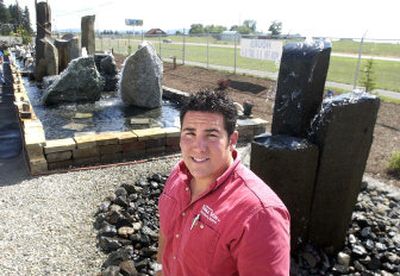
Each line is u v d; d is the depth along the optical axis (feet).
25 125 19.63
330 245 11.09
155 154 19.80
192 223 4.68
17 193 14.75
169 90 33.40
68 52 43.45
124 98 30.09
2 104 35.19
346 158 10.40
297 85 10.67
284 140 10.22
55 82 30.32
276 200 4.37
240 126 22.03
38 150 16.78
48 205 13.79
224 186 4.58
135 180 16.15
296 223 10.37
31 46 98.84
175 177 5.57
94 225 12.48
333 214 10.78
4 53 76.13
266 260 4.09
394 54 92.02
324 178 10.37
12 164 18.31
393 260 10.62
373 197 15.02
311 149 9.85
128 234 11.66
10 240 11.55
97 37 157.99
